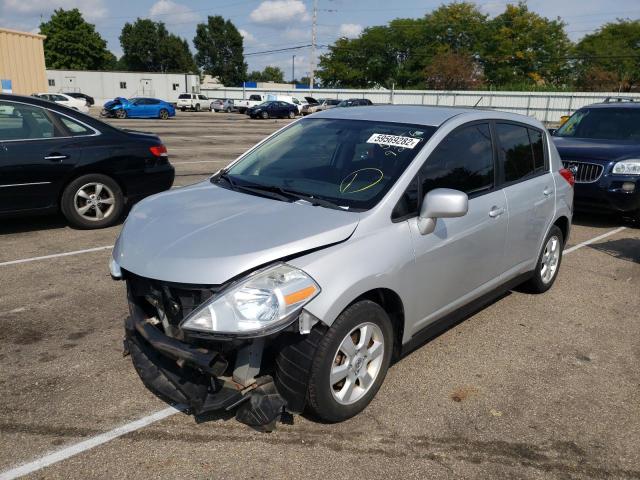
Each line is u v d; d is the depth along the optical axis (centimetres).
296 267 284
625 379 386
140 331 307
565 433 321
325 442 302
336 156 385
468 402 347
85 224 706
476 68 6625
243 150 1691
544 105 4519
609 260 660
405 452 297
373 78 7675
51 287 510
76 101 3688
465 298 403
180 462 283
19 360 379
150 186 746
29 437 299
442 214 330
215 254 283
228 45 9731
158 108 3784
